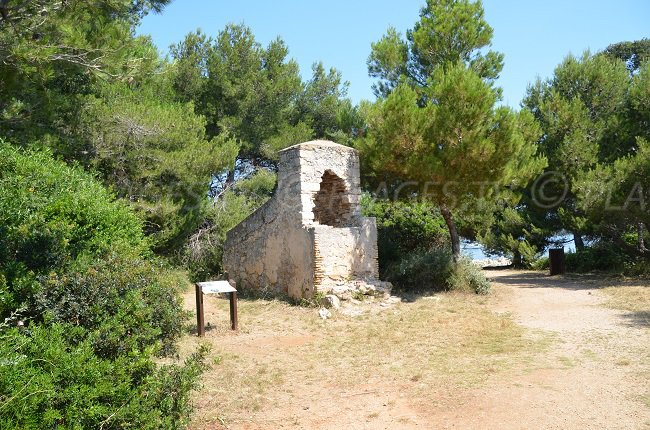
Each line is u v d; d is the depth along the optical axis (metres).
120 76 9.41
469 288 13.09
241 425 5.34
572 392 5.90
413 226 16.45
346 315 10.75
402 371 6.98
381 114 12.95
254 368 7.29
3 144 9.21
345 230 12.13
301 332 9.50
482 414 5.43
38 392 3.59
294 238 12.44
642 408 5.33
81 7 7.42
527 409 5.48
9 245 5.86
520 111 14.34
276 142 22.27
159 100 17.98
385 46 15.62
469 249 22.86
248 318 10.71
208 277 17.41
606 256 18.38
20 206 6.83
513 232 21.55
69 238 6.59
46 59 7.40
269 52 23.72
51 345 4.03
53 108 12.12
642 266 16.03
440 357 7.58
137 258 6.32
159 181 15.79
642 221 14.77
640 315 9.82
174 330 6.12
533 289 14.30
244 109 22.28
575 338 8.42
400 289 13.31
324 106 24.45
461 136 12.09
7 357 3.65
